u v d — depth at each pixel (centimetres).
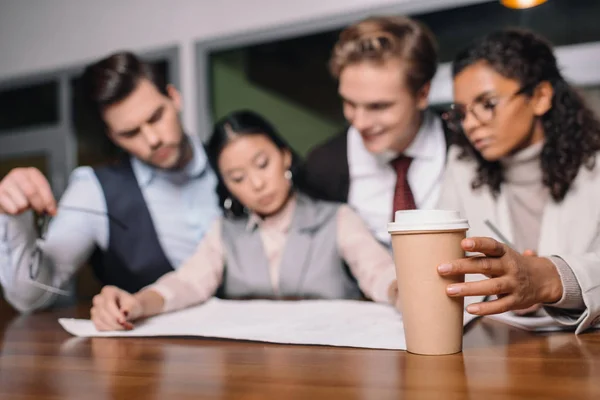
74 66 203
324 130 153
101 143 168
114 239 159
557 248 101
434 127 140
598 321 69
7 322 100
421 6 154
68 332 82
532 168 110
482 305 57
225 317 90
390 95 138
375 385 46
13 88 215
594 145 104
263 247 140
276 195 140
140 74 157
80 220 158
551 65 110
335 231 137
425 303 55
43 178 104
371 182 143
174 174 160
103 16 198
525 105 107
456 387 44
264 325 79
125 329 79
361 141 145
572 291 65
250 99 171
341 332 71
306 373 51
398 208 140
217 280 134
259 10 174
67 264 154
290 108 161
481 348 59
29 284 114
